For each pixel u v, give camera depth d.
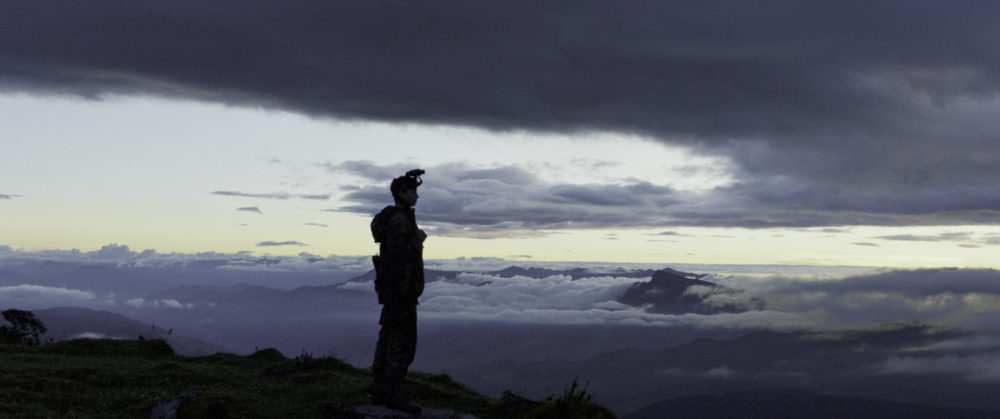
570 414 14.52
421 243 13.48
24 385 15.46
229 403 14.48
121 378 17.28
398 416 12.79
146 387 16.83
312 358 22.12
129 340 26.25
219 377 18.62
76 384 16.28
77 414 13.52
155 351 25.59
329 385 17.75
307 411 14.23
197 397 14.38
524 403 15.75
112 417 13.52
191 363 23.36
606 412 15.06
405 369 13.44
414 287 13.17
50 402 14.41
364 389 16.33
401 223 13.13
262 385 17.83
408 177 13.34
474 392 21.31
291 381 18.80
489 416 15.23
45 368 17.98
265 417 13.80
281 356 25.53
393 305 13.16
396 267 13.05
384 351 13.47
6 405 13.41
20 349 23.69
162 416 13.20
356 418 12.85
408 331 13.34
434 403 16.25
